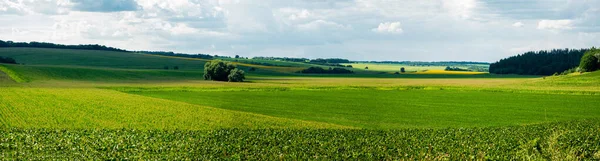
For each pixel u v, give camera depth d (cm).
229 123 4412
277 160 2670
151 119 4541
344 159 2697
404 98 7362
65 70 12538
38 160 2520
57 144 2992
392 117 5206
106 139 3222
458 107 6159
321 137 3484
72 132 3544
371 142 3291
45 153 2733
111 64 17962
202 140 3328
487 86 9706
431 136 3594
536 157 2780
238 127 4175
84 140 3178
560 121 4809
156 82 11331
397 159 2717
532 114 5491
